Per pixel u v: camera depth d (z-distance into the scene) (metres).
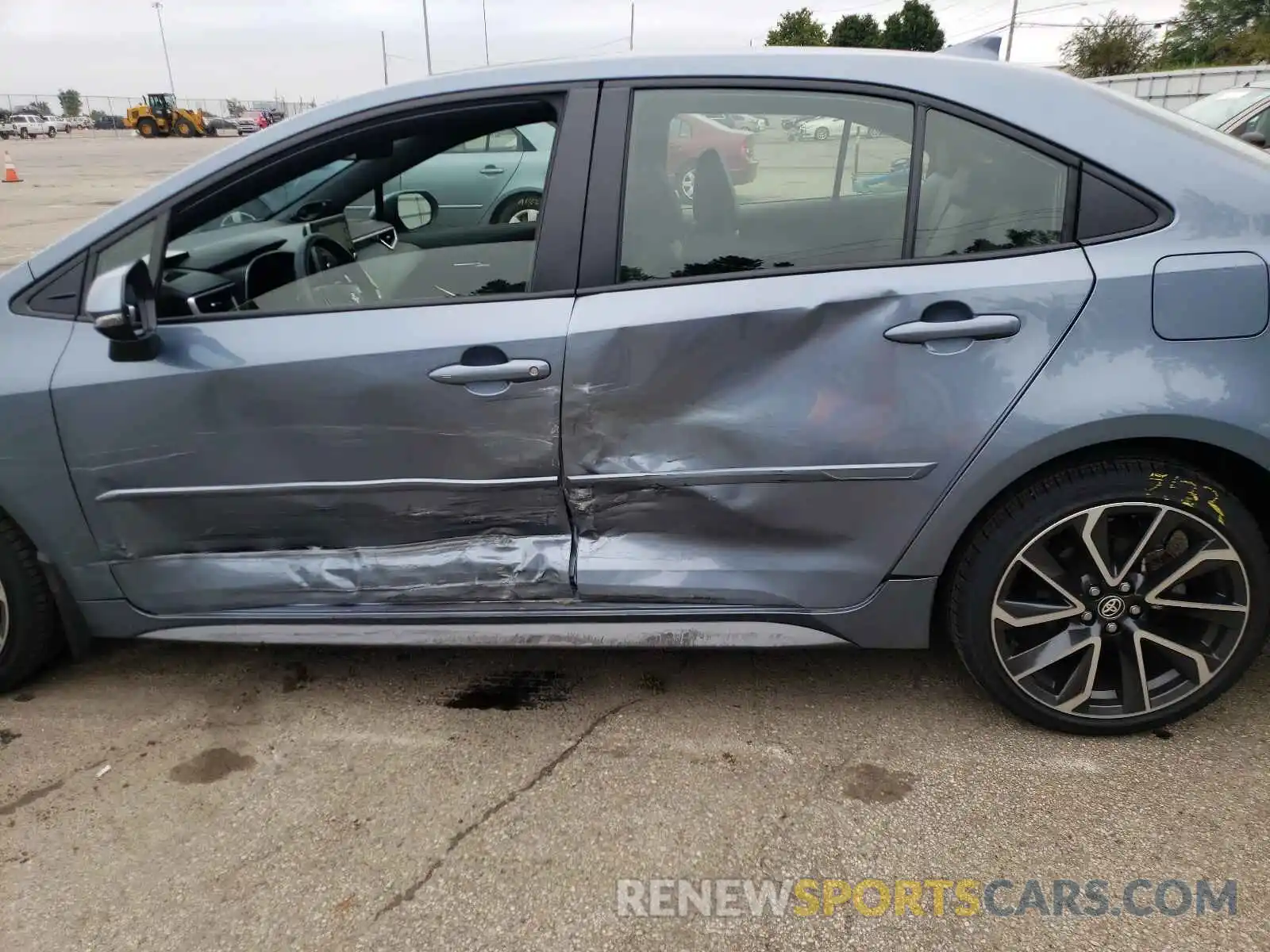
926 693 2.51
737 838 2.00
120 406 2.21
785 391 2.06
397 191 2.89
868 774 2.18
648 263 2.12
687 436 2.12
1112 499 2.06
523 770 2.23
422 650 2.79
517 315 2.12
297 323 2.18
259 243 2.34
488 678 2.63
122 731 2.41
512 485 2.21
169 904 1.84
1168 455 2.06
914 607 2.22
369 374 2.13
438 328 2.13
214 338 2.19
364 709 2.49
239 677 2.66
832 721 2.39
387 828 2.04
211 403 2.19
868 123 2.07
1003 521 2.11
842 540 2.18
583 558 2.28
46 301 2.29
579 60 2.19
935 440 2.03
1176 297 1.93
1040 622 2.18
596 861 1.94
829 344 2.04
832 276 2.04
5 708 2.53
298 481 2.24
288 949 1.73
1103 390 1.95
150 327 2.14
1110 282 1.94
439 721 2.43
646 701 2.51
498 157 3.10
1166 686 2.23
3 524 2.37
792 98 2.09
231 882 1.90
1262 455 1.96
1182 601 2.16
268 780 2.21
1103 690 2.27
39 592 2.46
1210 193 1.97
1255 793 2.08
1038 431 1.98
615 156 2.13
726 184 2.10
